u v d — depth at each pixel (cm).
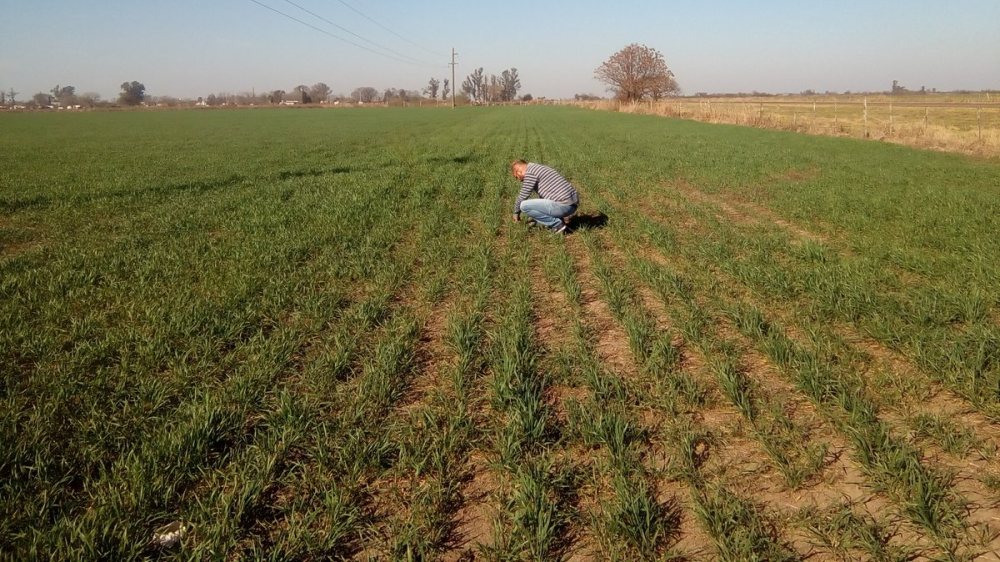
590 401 379
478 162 1859
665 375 410
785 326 511
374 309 540
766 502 286
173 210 1026
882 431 325
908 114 4703
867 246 747
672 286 603
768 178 1470
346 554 258
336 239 818
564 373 416
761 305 560
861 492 291
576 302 577
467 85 17925
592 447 335
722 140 2731
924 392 384
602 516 274
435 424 348
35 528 262
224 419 341
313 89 16838
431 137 3169
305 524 267
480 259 716
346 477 302
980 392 371
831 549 254
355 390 398
